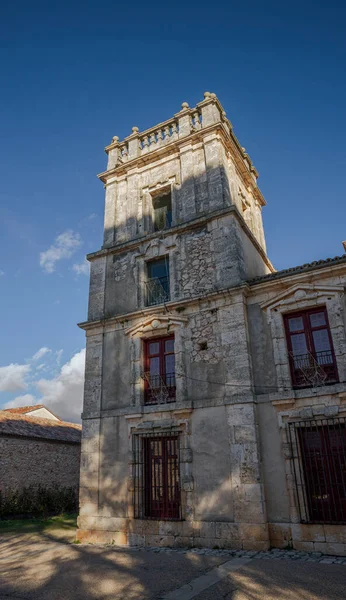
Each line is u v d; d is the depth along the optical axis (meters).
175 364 13.98
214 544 11.54
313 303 12.76
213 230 15.24
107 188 19.25
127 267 16.81
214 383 13.19
